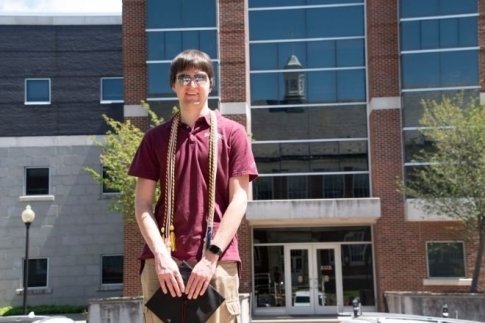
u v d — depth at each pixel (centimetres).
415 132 2595
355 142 2805
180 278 308
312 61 2844
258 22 2858
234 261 327
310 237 2800
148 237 322
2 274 3066
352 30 2842
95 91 3212
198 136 339
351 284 2759
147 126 2697
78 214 3123
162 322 311
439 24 2623
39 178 3155
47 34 3238
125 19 2764
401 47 2642
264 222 2712
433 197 2259
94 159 3161
